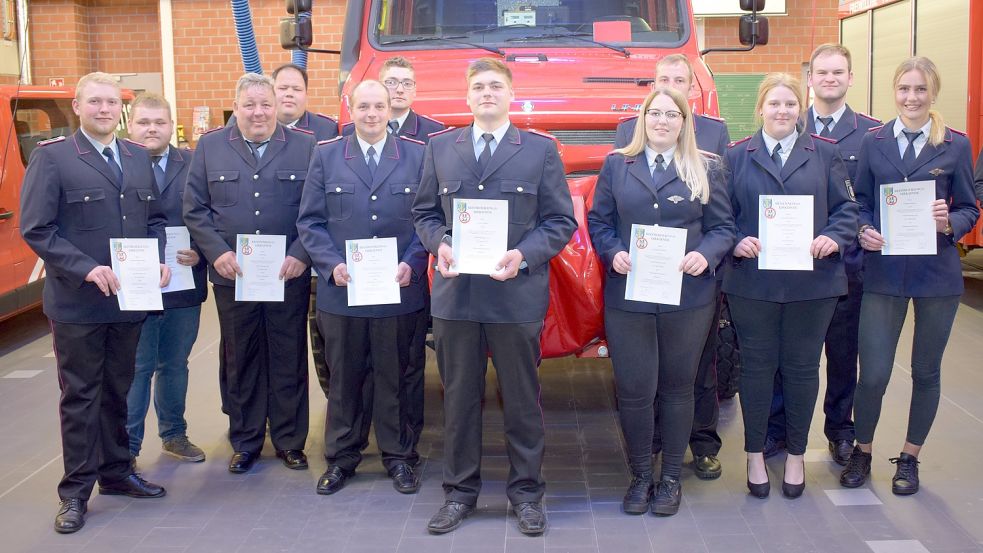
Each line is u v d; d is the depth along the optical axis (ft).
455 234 12.23
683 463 15.42
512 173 12.35
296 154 14.67
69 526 13.05
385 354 14.07
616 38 18.24
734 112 39.34
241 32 21.39
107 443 14.06
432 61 17.95
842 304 14.80
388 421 14.43
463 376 12.89
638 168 12.85
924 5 28.63
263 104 14.23
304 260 14.26
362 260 13.37
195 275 15.24
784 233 12.94
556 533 12.82
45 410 19.02
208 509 13.82
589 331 13.53
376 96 13.53
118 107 13.28
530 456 12.96
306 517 13.47
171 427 15.94
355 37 18.62
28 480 15.20
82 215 13.08
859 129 14.71
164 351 15.74
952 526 12.84
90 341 13.24
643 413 13.32
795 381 13.58
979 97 25.68
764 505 13.65
